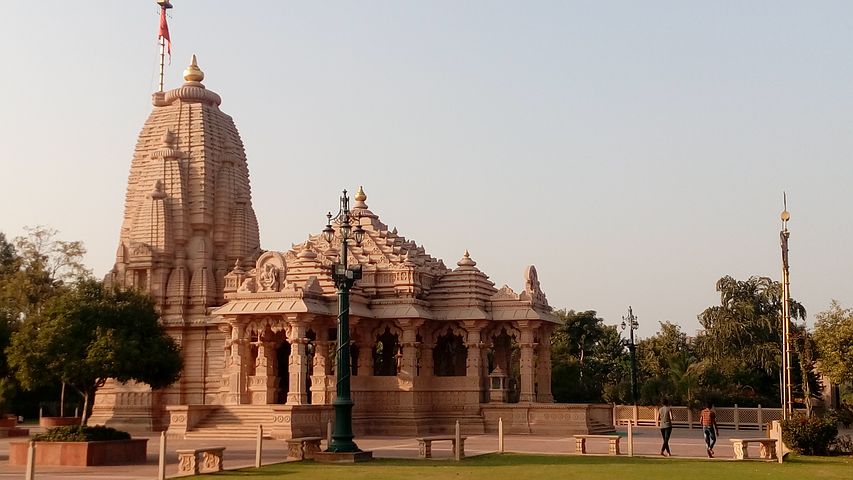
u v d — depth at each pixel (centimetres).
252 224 7738
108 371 3944
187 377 7050
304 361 5719
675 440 5256
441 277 6625
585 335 11125
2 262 10100
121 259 7369
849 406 6775
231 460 3794
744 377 8519
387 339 6881
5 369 4453
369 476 2966
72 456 3569
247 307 5844
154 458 3978
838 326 4231
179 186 7400
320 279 6150
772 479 2867
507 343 6988
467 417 6231
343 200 3894
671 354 8694
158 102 7856
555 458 3706
